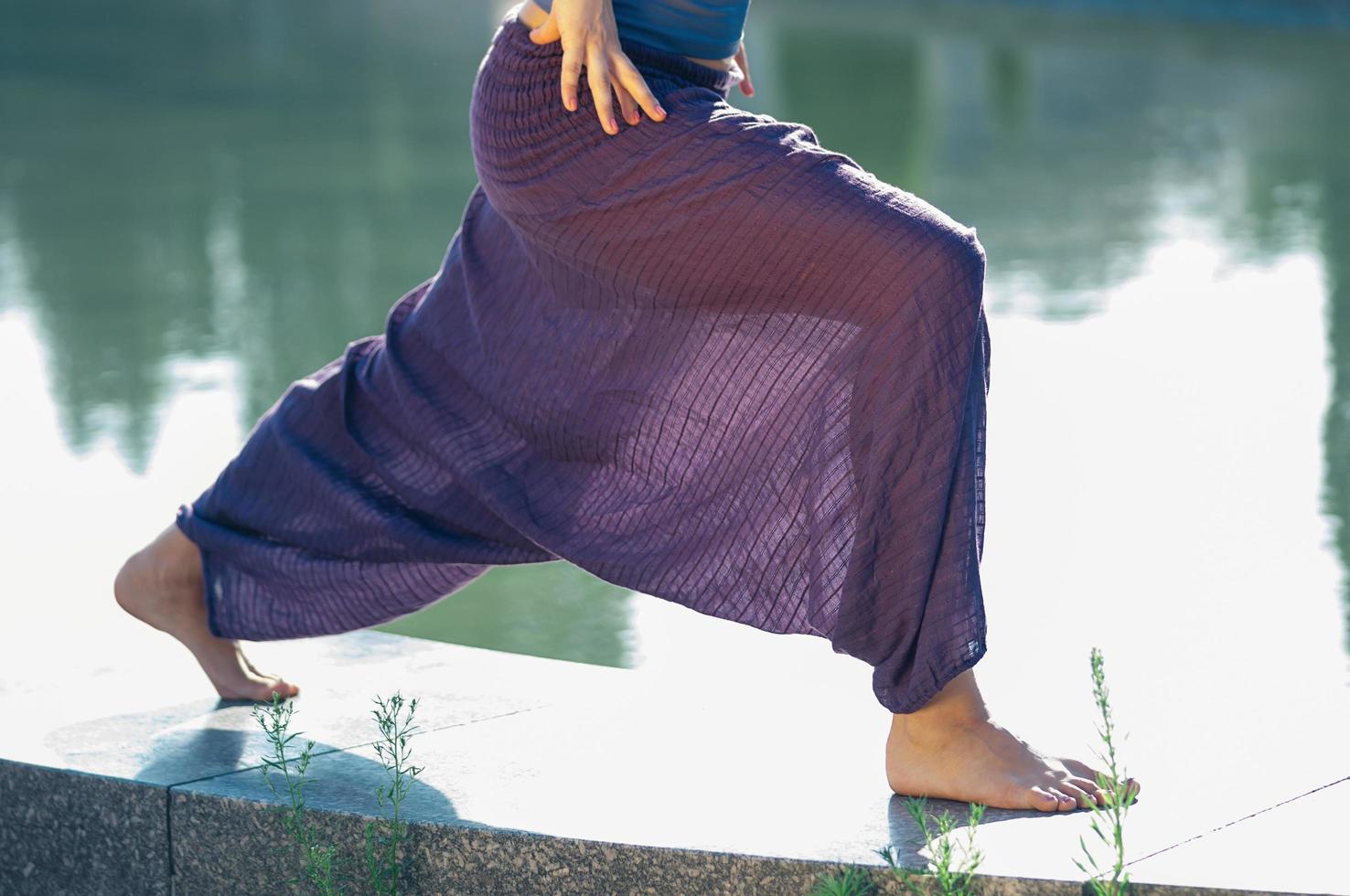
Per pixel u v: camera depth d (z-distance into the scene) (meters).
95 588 6.98
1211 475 8.68
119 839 3.92
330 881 3.62
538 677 4.66
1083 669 6.06
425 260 15.11
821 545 3.61
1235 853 3.20
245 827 3.77
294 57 32.03
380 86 27.91
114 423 9.95
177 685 4.67
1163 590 7.08
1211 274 13.91
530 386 4.05
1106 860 3.19
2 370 11.34
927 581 3.46
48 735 4.24
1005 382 10.67
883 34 35.50
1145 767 3.67
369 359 4.44
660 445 3.84
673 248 3.69
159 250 15.66
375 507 4.27
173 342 12.12
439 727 4.26
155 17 39.09
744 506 3.73
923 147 21.92
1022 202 17.92
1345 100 25.11
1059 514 8.20
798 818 3.51
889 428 3.46
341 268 14.78
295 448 4.42
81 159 20.81
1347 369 10.69
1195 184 18.67
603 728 4.19
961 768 3.54
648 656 6.71
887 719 4.15
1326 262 14.21
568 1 3.68
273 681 4.59
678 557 3.80
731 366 3.73
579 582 7.83
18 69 29.75
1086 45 32.81
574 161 3.77
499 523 4.18
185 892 3.87
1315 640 6.39
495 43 3.97
